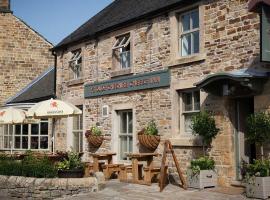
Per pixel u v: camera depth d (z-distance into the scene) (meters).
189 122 12.30
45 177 11.68
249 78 9.78
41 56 23.92
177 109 12.47
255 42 10.34
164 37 13.05
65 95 18.28
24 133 20.55
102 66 15.91
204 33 11.69
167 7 12.72
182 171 12.07
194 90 12.18
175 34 12.64
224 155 10.90
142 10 14.27
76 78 17.67
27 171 11.98
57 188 11.16
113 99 15.20
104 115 15.61
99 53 16.14
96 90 16.06
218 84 10.82
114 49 15.27
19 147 20.56
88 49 16.83
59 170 11.72
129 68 14.40
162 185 11.02
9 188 11.84
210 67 11.47
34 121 19.69
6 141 21.09
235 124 10.98
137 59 14.12
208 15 11.61
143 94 13.74
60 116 14.29
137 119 13.95
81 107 17.23
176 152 12.31
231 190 10.27
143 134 13.04
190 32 12.34
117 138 15.05
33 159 12.53
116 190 11.36
